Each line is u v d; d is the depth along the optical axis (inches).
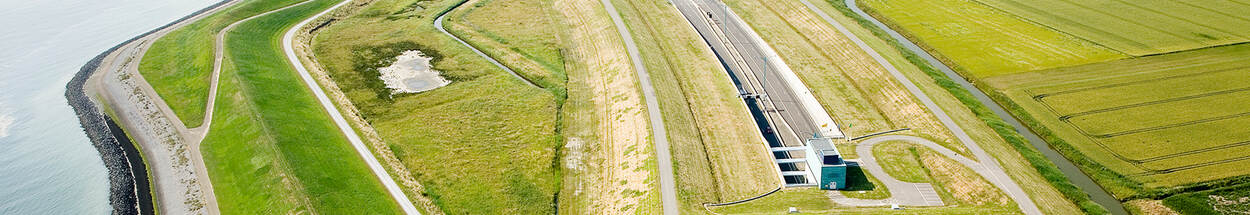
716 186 2751.0
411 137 3388.3
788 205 2564.0
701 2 5757.9
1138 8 5142.7
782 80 3988.7
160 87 4185.5
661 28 5027.1
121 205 2888.8
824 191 2679.6
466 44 4972.9
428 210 2721.5
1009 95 3676.2
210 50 4566.9
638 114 3390.7
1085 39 4507.9
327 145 3267.7
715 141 3161.9
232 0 6481.3
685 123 3319.4
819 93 3715.6
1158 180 2780.5
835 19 5088.6
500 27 5339.6
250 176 2982.3
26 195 3048.7
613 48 4503.0
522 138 3361.2
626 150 3110.2
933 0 5684.1
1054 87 3750.0
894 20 5201.8
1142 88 3659.0
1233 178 2746.1
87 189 3068.4
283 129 3361.2
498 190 2883.9
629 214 2571.4
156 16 6067.9
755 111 3548.2
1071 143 3117.6
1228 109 3344.0
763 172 2856.8
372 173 3029.0
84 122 3769.7
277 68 4389.8
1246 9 4972.9
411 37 5064.0
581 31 5152.6
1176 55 4128.9
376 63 4522.6
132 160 3297.2
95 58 4906.5
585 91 4008.4
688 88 3833.7
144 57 4719.5
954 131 3179.1
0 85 4473.4
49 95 4249.5
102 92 4175.7
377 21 5541.3
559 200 2827.3
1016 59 4229.8
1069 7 5260.8
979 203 2583.7
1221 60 3998.5
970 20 5093.5
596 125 3506.4
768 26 5049.2
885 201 2593.5
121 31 5634.8
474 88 4035.4
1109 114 3376.0
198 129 3577.8
